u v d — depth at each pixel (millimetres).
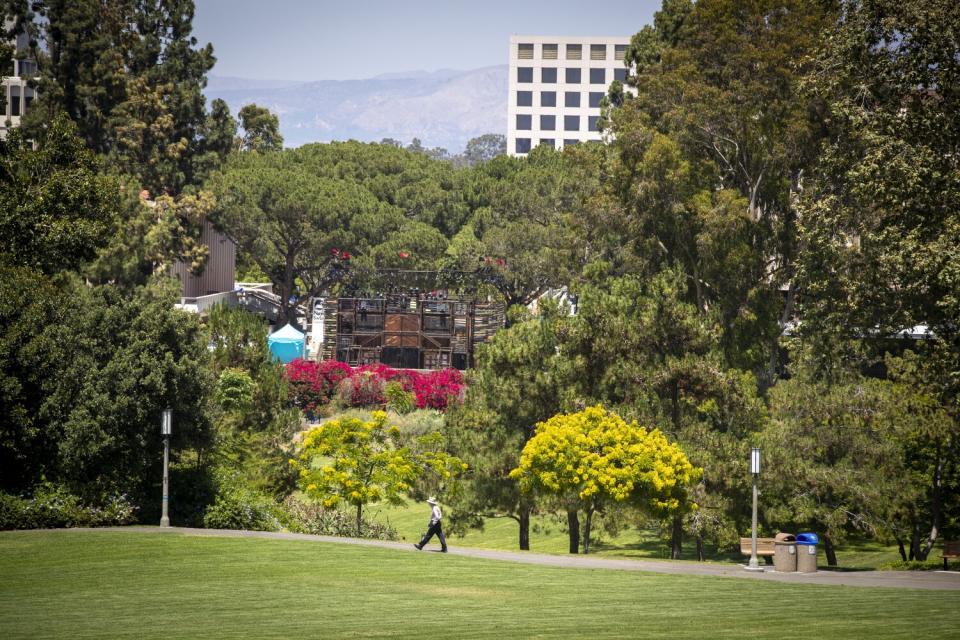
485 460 53750
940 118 52000
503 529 67000
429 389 100750
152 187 145625
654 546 61312
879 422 50469
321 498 49438
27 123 137750
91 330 48656
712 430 55375
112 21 147000
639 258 82125
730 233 74750
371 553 37500
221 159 158250
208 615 25219
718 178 82688
